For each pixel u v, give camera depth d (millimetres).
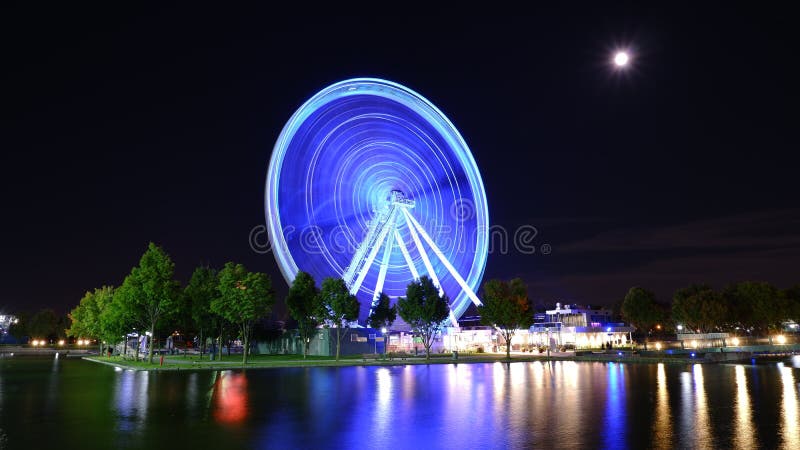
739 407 26344
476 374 49125
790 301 107875
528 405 27672
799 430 20203
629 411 25234
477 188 80500
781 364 63188
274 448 17828
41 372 53938
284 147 69000
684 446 17562
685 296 115562
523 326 78625
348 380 43031
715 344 94750
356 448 17906
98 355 101500
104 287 94688
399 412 25625
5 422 22750
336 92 74062
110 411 25922
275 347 100625
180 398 31203
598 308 131500
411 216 79688
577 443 18234
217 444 18406
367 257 76000
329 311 71812
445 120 83125
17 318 178750
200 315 78000
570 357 75500
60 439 19156
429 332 78125
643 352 84875
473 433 20297
